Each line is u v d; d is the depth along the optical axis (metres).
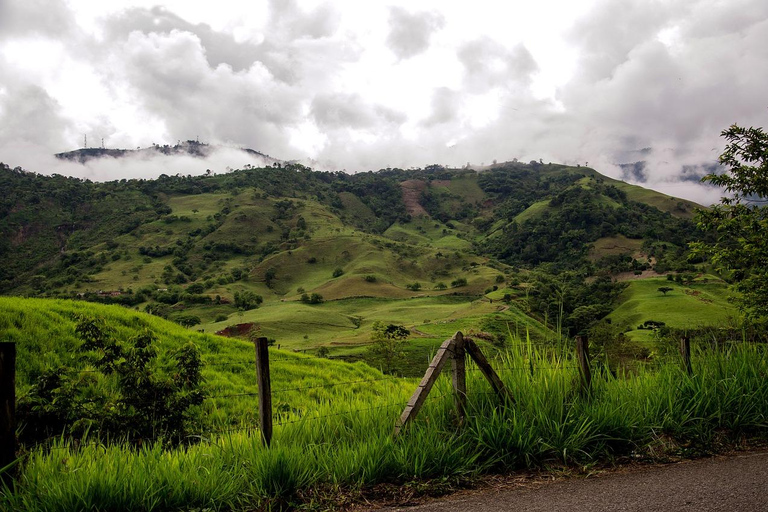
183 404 7.81
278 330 119.44
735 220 10.75
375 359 53.47
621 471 4.57
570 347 6.53
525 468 4.68
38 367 13.51
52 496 3.82
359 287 181.88
